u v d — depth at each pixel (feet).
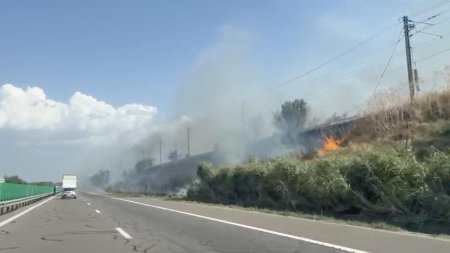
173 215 79.41
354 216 65.92
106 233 54.13
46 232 56.44
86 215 86.02
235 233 50.75
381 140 96.37
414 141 85.46
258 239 45.39
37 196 182.60
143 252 39.27
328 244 40.22
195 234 51.11
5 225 66.74
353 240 42.22
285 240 43.98
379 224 54.49
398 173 57.67
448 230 48.88
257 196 102.63
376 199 61.52
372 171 61.52
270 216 72.13
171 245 43.06
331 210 71.82
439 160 53.93
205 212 84.28
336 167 71.61
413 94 98.78
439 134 85.15
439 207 50.49
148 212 89.61
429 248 36.81
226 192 122.42
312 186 74.38
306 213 75.56
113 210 100.01
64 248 42.50
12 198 117.91
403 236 44.24
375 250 36.37
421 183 53.72
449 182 51.08
